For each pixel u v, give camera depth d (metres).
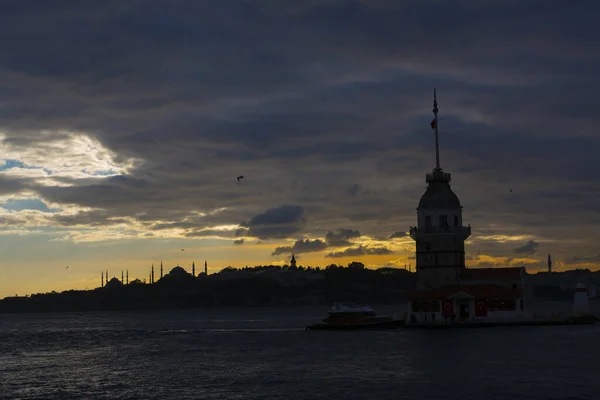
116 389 94.62
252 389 90.81
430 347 126.25
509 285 168.62
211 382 97.31
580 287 171.62
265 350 136.25
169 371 109.75
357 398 83.12
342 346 135.75
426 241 173.25
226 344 154.88
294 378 98.12
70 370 116.12
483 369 99.81
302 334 175.00
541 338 135.38
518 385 87.75
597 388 85.00
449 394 83.75
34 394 92.81
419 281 173.88
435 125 179.00
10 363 131.12
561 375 93.75
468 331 154.50
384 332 163.12
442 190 174.62
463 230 173.38
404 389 87.38
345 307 182.25
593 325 163.12
